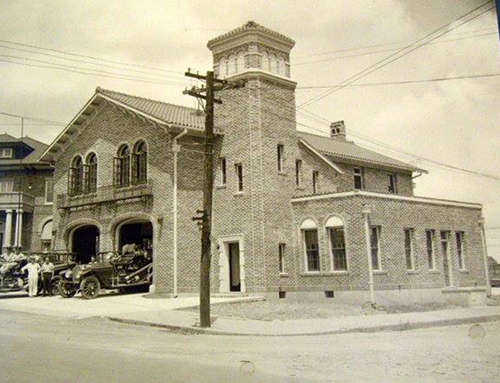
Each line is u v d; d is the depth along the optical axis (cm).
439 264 2667
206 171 1711
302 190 2677
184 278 2442
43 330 1537
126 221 2734
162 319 1711
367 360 1035
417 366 974
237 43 2639
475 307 2322
